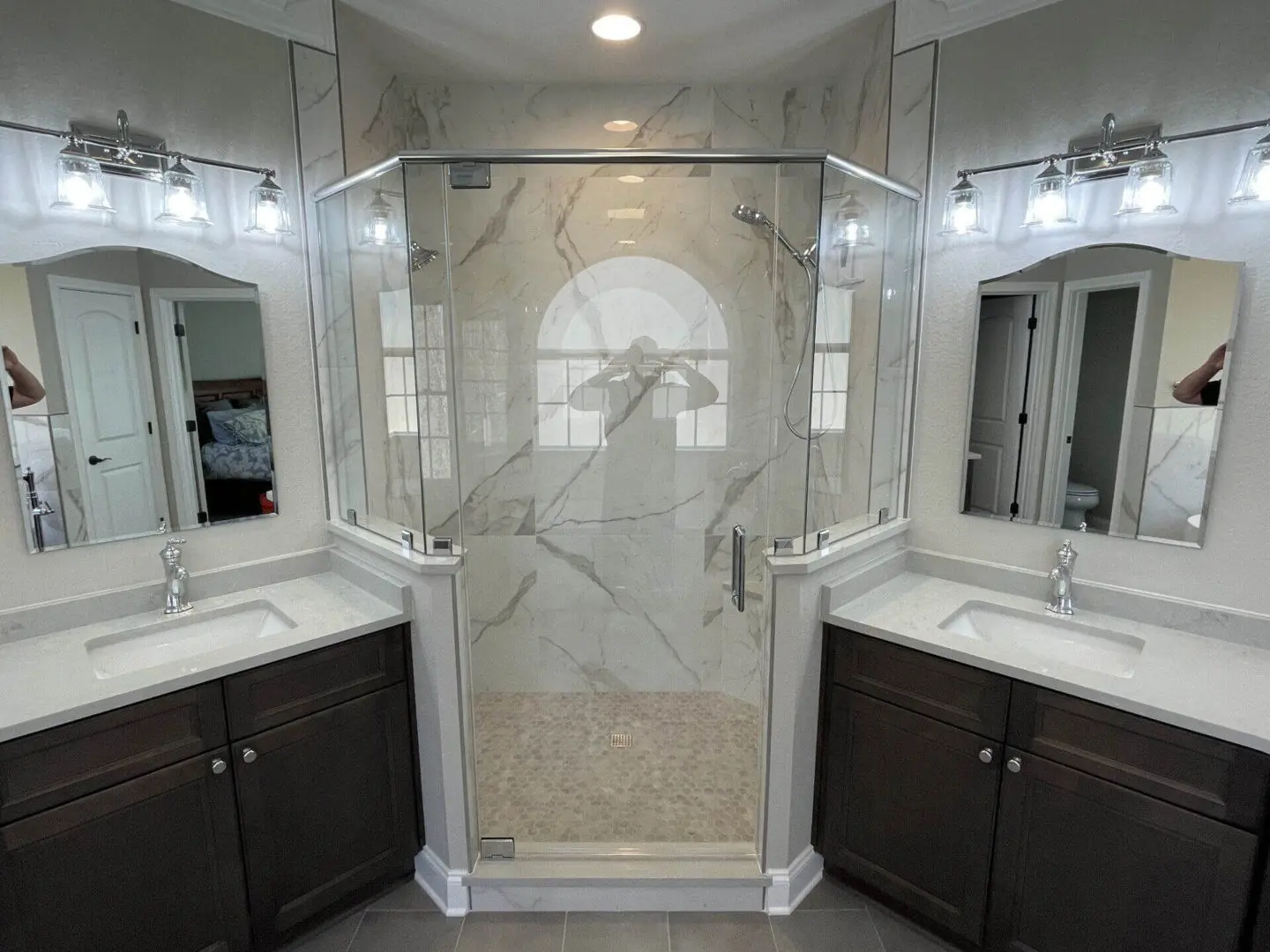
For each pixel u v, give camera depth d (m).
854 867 1.92
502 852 2.00
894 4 2.02
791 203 2.12
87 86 1.67
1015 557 2.01
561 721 2.76
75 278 1.69
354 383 2.09
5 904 1.32
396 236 1.88
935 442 2.13
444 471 1.87
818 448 1.97
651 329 2.66
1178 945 1.39
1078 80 1.76
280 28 1.97
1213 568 1.69
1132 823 1.42
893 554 2.16
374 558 2.01
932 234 2.06
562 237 2.61
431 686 1.87
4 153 1.57
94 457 1.77
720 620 2.84
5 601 1.67
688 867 1.95
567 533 2.85
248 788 1.62
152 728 1.47
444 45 2.25
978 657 1.60
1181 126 1.63
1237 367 1.61
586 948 1.82
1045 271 1.86
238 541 2.05
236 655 1.59
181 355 1.89
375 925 1.88
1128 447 1.78
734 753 2.55
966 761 1.65
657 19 2.06
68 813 1.37
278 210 1.94
